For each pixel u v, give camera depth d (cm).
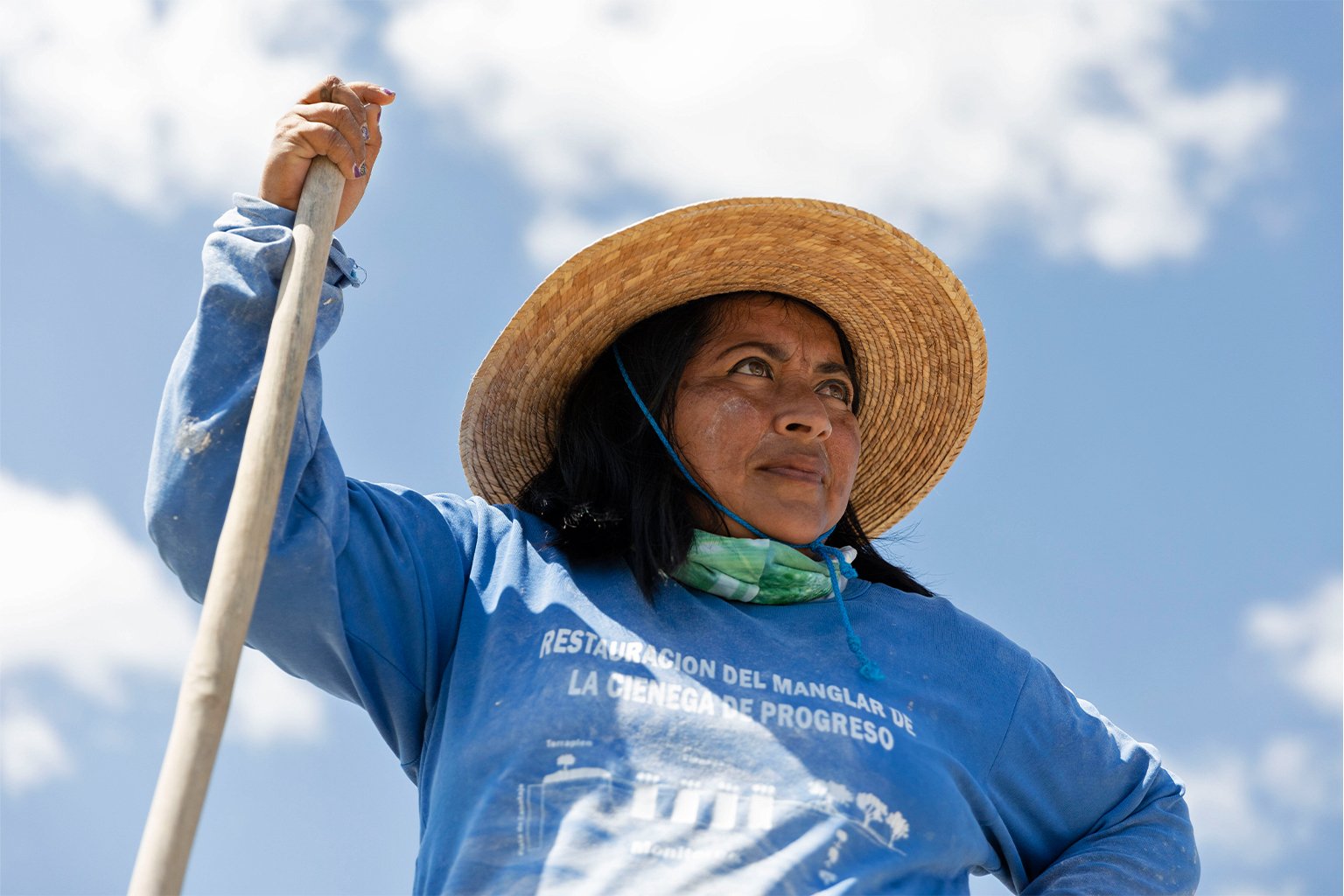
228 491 304
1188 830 380
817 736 317
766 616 357
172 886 221
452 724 327
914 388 446
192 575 309
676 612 346
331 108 322
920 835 314
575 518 378
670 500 374
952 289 420
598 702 315
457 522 364
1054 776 367
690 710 316
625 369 407
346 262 330
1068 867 361
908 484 455
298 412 312
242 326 312
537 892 291
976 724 352
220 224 321
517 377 413
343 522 326
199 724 233
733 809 302
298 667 339
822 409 390
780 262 411
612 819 299
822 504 383
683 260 401
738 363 402
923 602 378
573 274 390
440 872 306
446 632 346
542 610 341
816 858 299
